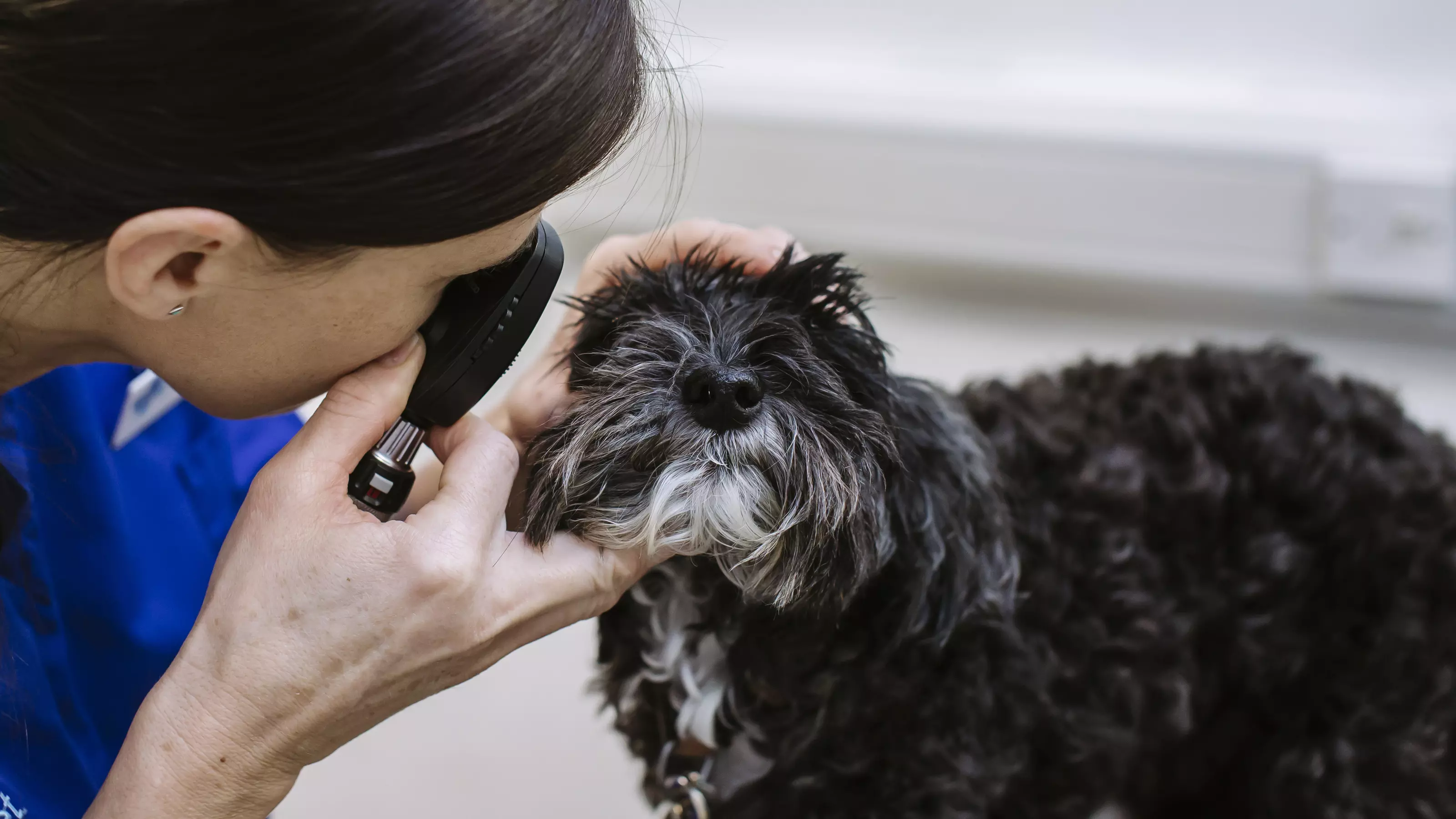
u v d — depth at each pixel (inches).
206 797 34.5
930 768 46.2
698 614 47.8
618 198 127.5
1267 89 117.7
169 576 47.0
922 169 121.4
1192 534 54.8
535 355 105.3
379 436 36.3
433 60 26.7
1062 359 113.3
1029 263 122.5
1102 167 116.2
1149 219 117.0
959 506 46.2
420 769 81.3
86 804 40.6
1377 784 52.5
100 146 26.7
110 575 43.9
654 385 40.2
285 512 34.6
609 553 39.6
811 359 41.1
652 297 44.1
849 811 47.3
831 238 127.0
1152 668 52.1
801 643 45.7
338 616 34.4
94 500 43.6
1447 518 53.5
